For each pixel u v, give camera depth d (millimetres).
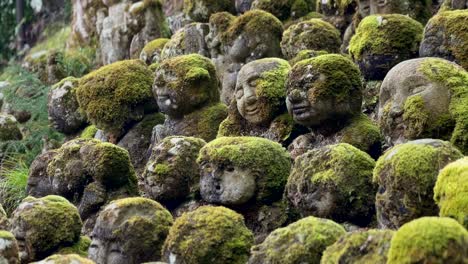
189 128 11023
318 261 6680
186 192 9523
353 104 9461
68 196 10281
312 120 9430
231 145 8672
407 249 5719
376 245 6141
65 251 8820
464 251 5672
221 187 8586
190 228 7414
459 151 7484
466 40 9625
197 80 11047
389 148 8445
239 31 12094
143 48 15391
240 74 10523
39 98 16047
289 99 9562
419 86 8391
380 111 8820
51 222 8812
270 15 12312
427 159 6969
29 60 19031
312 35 11891
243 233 7453
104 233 8070
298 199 8094
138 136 11789
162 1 18156
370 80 11133
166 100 11141
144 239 7973
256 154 8570
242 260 7305
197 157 9391
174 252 7363
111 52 16703
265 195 8539
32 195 10906
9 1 24359
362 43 11094
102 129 11898
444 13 10047
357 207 7820
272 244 6922
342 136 9305
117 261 7965
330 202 7828
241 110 10445
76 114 13305
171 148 9609
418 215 6922
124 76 11891
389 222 7184
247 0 14906
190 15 15375
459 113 8148
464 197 6344
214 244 7270
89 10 18656
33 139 14711
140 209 8164
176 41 13727
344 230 7023
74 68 17625
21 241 8789
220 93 12430
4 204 12570
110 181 10023
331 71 9367
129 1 16812
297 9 14016
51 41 21906
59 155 10438
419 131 8234
